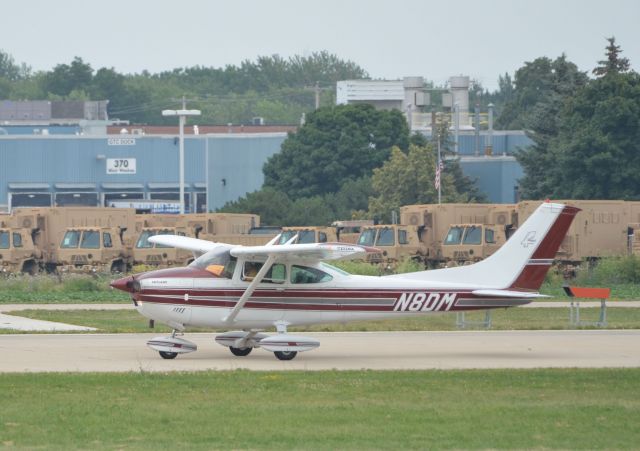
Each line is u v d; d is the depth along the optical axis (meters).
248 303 96.75
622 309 154.25
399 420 69.19
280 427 67.00
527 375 86.62
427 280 100.12
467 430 66.50
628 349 105.75
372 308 99.06
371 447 62.06
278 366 93.12
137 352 100.88
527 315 145.62
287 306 97.69
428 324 131.38
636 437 65.12
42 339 110.56
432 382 83.00
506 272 101.12
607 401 76.00
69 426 67.06
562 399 76.62
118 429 66.31
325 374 86.69
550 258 101.69
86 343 107.31
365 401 75.44
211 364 93.94
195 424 67.75
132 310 149.12
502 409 72.81
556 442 63.78
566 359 98.25
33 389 78.56
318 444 62.69
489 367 92.50
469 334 118.56
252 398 76.19
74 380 82.25
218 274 96.62
